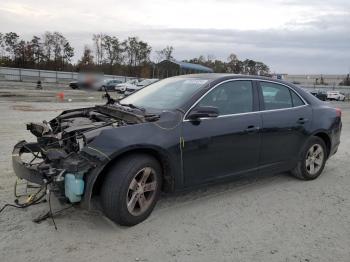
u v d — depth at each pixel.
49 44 73.19
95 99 23.38
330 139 6.12
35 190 4.86
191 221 4.25
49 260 3.34
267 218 4.44
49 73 53.12
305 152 5.79
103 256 3.44
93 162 3.66
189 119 4.39
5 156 6.57
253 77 5.30
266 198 5.09
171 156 4.16
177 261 3.42
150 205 4.16
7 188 4.93
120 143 3.77
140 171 3.96
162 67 66.25
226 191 5.29
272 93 5.44
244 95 5.07
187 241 3.79
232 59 85.62
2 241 3.61
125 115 4.40
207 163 4.54
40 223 3.99
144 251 3.56
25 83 43.53
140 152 4.05
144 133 3.98
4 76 50.03
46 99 21.19
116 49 75.81
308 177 5.94
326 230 4.19
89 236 3.79
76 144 3.96
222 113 4.74
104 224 4.05
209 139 4.47
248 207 4.74
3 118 11.57
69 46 74.75
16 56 71.19
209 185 4.66
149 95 5.19
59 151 3.97
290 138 5.51
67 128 4.32
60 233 3.81
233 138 4.73
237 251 3.65
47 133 4.64
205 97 4.64
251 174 5.11
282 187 5.60
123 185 3.82
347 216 4.60
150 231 3.96
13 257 3.36
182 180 4.35
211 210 4.58
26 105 16.56
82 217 4.18
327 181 6.02
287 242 3.87
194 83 4.96
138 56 78.31
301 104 5.82
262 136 5.09
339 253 3.69
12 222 3.99
